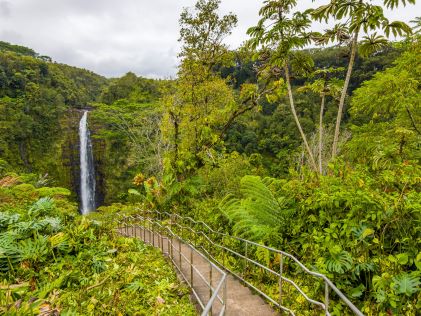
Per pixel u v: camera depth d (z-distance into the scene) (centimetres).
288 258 564
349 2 605
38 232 682
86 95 7819
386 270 404
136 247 811
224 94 1251
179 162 1246
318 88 778
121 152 4228
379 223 436
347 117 3359
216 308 446
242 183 699
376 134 902
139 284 523
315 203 538
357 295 398
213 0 1180
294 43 690
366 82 932
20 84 5406
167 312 449
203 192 1356
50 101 5388
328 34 684
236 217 693
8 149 4172
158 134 2428
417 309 352
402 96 802
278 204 635
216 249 782
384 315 365
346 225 463
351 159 948
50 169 4375
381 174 555
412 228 430
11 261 577
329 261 433
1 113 4331
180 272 606
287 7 690
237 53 1234
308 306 430
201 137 1239
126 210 1702
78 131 4656
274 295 481
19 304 393
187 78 1236
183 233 1010
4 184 1190
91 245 700
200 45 1242
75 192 4362
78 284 536
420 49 861
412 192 470
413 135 705
